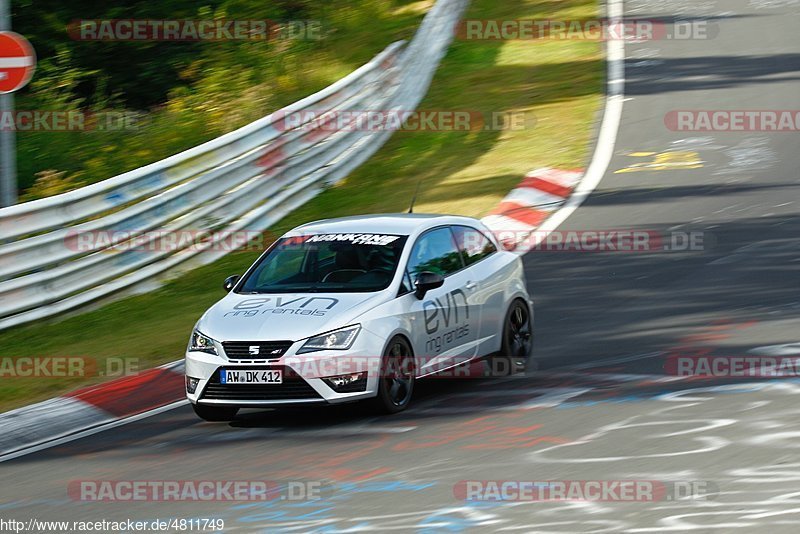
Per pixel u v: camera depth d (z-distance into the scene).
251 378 32.31
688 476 24.77
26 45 48.94
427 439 29.81
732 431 27.94
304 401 32.06
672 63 95.19
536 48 103.56
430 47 96.75
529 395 33.78
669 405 30.92
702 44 101.50
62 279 50.59
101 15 98.06
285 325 32.78
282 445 30.56
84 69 97.44
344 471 27.39
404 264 35.25
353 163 73.94
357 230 37.06
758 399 30.73
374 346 32.62
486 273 38.22
